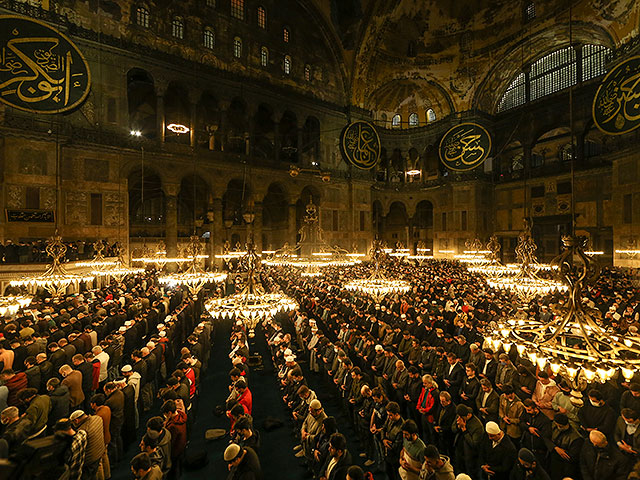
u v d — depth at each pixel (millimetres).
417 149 37562
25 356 7223
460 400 6777
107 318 10000
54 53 10602
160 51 23797
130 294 14008
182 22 24938
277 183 29812
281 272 24359
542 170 31016
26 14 18766
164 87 23969
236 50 27406
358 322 11859
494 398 5715
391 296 14391
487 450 4473
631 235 21078
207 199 33719
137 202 31594
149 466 3727
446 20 32188
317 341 9625
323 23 32062
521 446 5121
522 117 32250
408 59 34156
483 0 30359
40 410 5004
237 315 6535
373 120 36938
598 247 27406
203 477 5559
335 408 7816
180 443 5262
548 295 13039
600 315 4441
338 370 7809
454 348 8375
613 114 14555
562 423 4570
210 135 27859
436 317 10461
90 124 21203
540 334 4547
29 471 2562
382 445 5594
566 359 4008
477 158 17859
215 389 8836
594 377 3775
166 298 14031
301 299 15281
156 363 7898
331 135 32875
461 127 18516
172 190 24375
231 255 21469
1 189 18188
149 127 28438
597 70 27156
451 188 34906
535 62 31578
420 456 4363
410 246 38594
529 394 6109
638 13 21938
